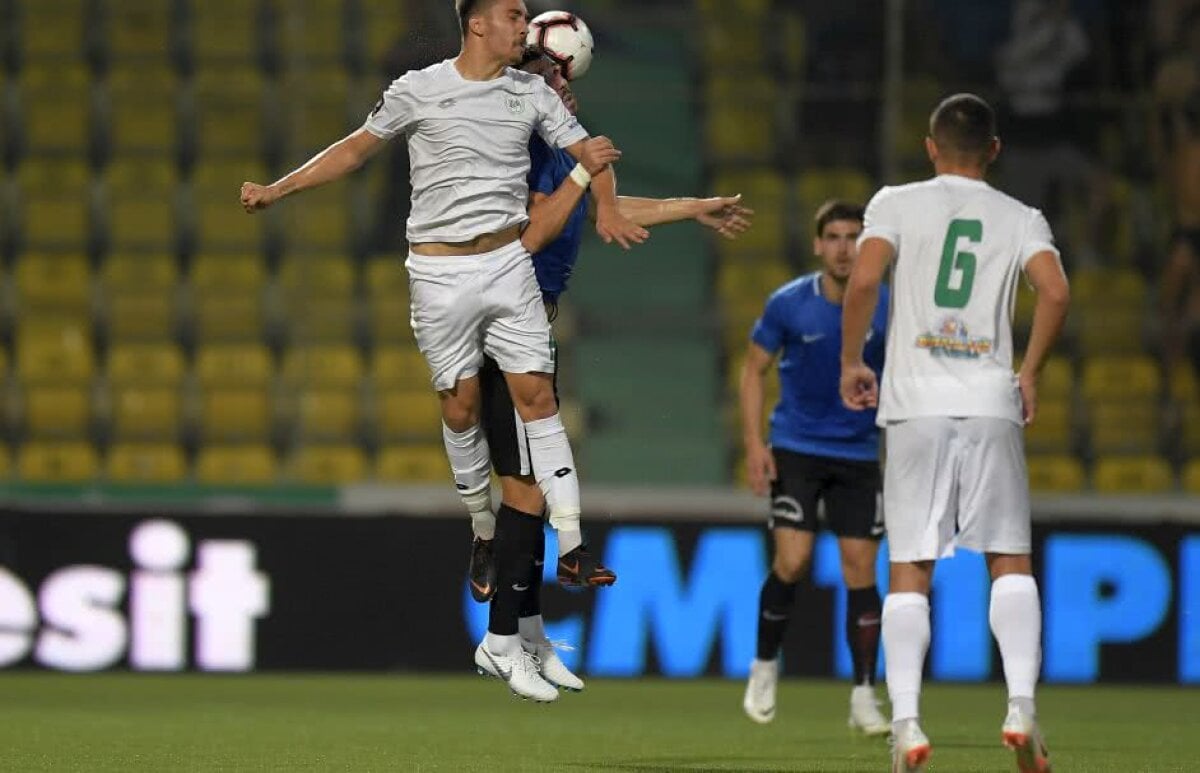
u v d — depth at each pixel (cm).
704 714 3136
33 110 5581
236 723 2831
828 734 2756
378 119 1930
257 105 5619
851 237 2591
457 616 3919
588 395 4825
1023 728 1761
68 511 3831
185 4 5806
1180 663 3894
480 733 2706
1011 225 1844
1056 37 5178
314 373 4956
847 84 5347
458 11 1930
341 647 3888
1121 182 5191
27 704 3156
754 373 2720
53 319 5134
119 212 5400
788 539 2684
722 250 5366
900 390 1831
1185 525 3900
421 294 1944
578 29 2150
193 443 4891
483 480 2055
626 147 5578
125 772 2089
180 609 3853
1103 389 4994
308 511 3894
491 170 1917
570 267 2103
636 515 3894
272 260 5312
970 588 3888
